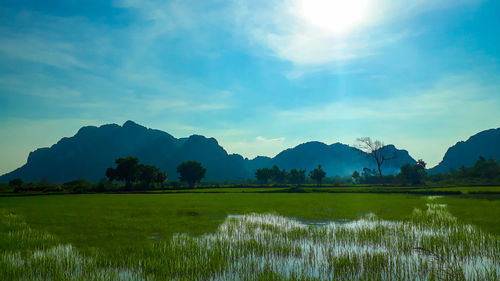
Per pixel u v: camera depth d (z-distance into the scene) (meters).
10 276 10.43
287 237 16.70
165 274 10.50
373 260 11.86
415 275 10.22
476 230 17.81
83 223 22.30
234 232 18.47
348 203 37.94
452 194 54.69
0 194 78.56
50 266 11.49
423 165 103.00
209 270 10.85
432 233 17.34
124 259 12.40
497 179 96.12
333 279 9.91
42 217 26.02
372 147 106.25
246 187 110.12
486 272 10.02
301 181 154.88
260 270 10.86
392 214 25.83
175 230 19.22
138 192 85.19
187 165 144.00
